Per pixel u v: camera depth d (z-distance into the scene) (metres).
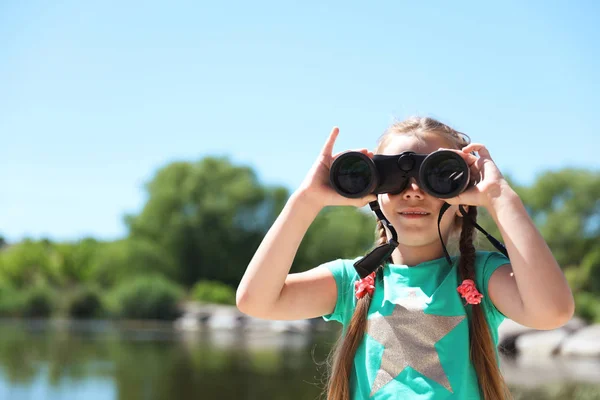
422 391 1.86
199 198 44.50
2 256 43.59
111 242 44.28
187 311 29.88
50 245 44.28
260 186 45.72
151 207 43.94
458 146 2.20
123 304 30.09
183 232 43.16
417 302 1.97
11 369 11.77
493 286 1.98
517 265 1.83
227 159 47.22
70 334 21.14
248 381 10.43
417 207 2.01
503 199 1.88
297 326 23.28
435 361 1.89
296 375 11.17
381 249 2.01
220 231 43.81
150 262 40.34
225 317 26.58
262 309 2.06
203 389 9.70
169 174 45.62
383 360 1.94
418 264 2.06
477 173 1.99
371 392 1.93
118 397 9.05
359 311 2.06
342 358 2.05
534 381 9.76
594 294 31.23
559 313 1.78
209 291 34.81
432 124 2.16
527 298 1.81
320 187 2.04
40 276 41.81
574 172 40.03
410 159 1.99
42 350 15.39
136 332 22.50
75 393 9.36
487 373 1.91
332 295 2.21
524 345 14.18
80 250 43.56
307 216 2.05
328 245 40.34
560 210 39.19
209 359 13.70
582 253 37.88
